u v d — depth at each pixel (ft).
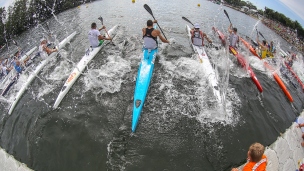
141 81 22.52
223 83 23.68
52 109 20.33
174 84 23.34
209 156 16.46
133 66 26.23
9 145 17.63
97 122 18.86
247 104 21.47
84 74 24.70
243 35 39.45
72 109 20.21
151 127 18.51
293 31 41.98
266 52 29.68
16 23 37.65
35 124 19.01
